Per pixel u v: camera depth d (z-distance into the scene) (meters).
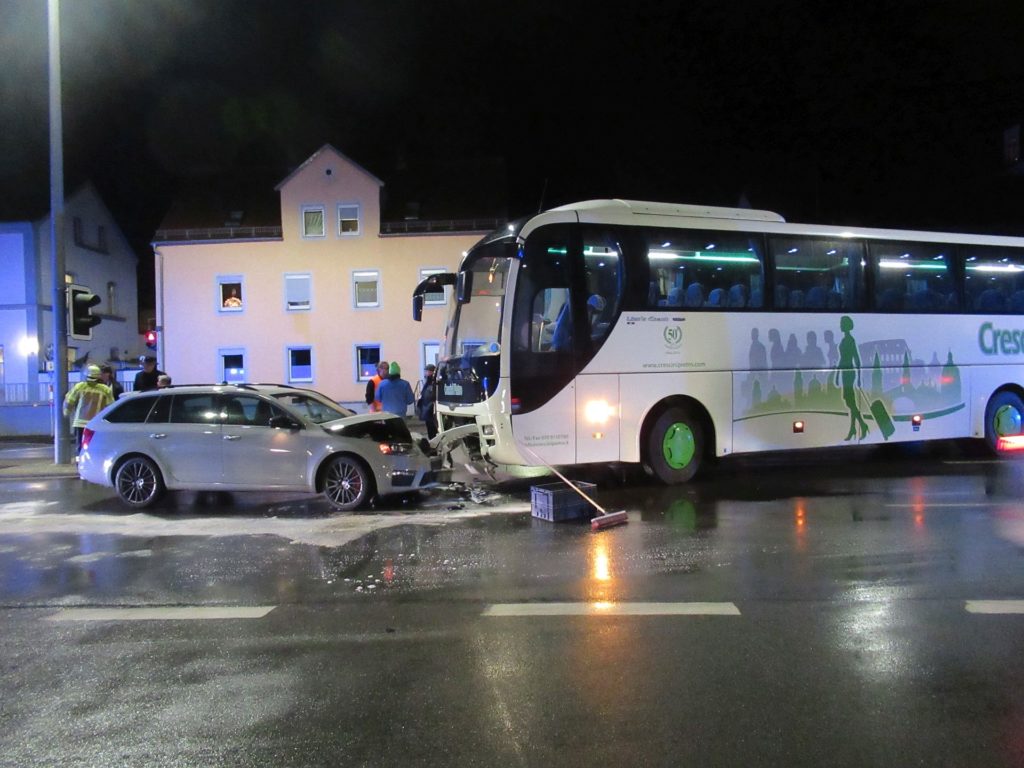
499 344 9.71
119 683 4.35
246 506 9.88
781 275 11.13
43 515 9.64
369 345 31.66
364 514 9.16
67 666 4.61
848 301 11.56
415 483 9.59
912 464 12.53
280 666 4.55
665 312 10.40
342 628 5.20
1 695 4.22
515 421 9.65
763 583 6.06
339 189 31.66
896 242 11.98
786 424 11.08
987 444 12.88
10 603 5.92
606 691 4.12
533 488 8.90
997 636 4.84
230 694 4.17
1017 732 3.62
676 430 10.52
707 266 10.70
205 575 6.61
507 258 9.87
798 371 11.16
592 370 9.99
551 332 9.87
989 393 12.65
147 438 9.79
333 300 31.69
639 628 5.08
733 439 10.75
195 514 9.42
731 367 10.74
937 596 5.67
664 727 3.71
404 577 6.42
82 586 6.36
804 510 8.87
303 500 10.25
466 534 7.97
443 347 11.33
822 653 4.60
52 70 15.01
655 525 8.22
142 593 6.12
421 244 31.55
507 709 3.93
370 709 3.96
